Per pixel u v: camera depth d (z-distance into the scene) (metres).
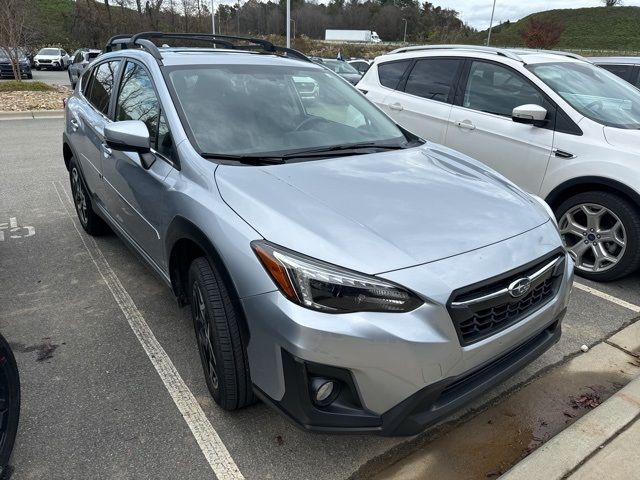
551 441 2.46
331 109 3.51
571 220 4.32
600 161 4.05
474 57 5.20
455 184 2.74
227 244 2.26
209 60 3.43
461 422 2.67
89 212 4.73
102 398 2.75
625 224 3.97
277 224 2.20
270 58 3.72
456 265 2.12
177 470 2.32
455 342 2.05
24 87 17.84
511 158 4.67
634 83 7.57
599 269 4.20
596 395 2.88
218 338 2.32
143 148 2.89
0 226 5.25
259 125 3.08
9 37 19.58
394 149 3.22
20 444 2.43
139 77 3.47
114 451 2.41
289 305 2.02
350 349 1.96
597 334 3.47
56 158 8.20
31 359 3.06
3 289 3.91
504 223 2.43
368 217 2.29
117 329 3.40
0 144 9.27
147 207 3.06
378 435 2.07
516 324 2.26
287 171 2.68
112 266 4.33
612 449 2.40
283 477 2.30
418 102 5.55
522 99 4.69
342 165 2.84
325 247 2.09
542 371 3.09
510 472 2.28
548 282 2.48
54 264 4.36
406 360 1.98
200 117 2.98
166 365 3.04
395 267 2.05
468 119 5.02
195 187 2.62
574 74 4.88
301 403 2.04
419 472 2.36
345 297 1.99
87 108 4.45
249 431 2.55
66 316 3.55
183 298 2.99
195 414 2.65
